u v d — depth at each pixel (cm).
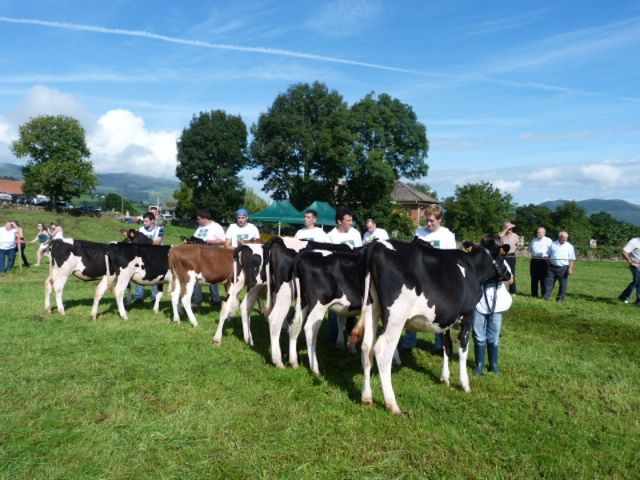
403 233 5191
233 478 385
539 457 432
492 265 608
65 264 948
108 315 965
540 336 897
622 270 2627
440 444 449
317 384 594
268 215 3306
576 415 525
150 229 1158
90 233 3884
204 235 1049
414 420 494
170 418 482
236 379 599
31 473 384
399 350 763
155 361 664
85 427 459
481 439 461
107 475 384
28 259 1980
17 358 657
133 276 940
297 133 4631
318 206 3253
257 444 437
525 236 5644
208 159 5753
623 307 1233
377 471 402
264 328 888
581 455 436
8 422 466
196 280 899
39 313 956
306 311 663
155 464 403
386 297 520
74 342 744
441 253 566
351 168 4456
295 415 498
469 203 4566
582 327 985
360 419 493
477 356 653
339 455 424
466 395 572
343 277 638
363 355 538
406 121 4788
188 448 425
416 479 391
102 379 588
